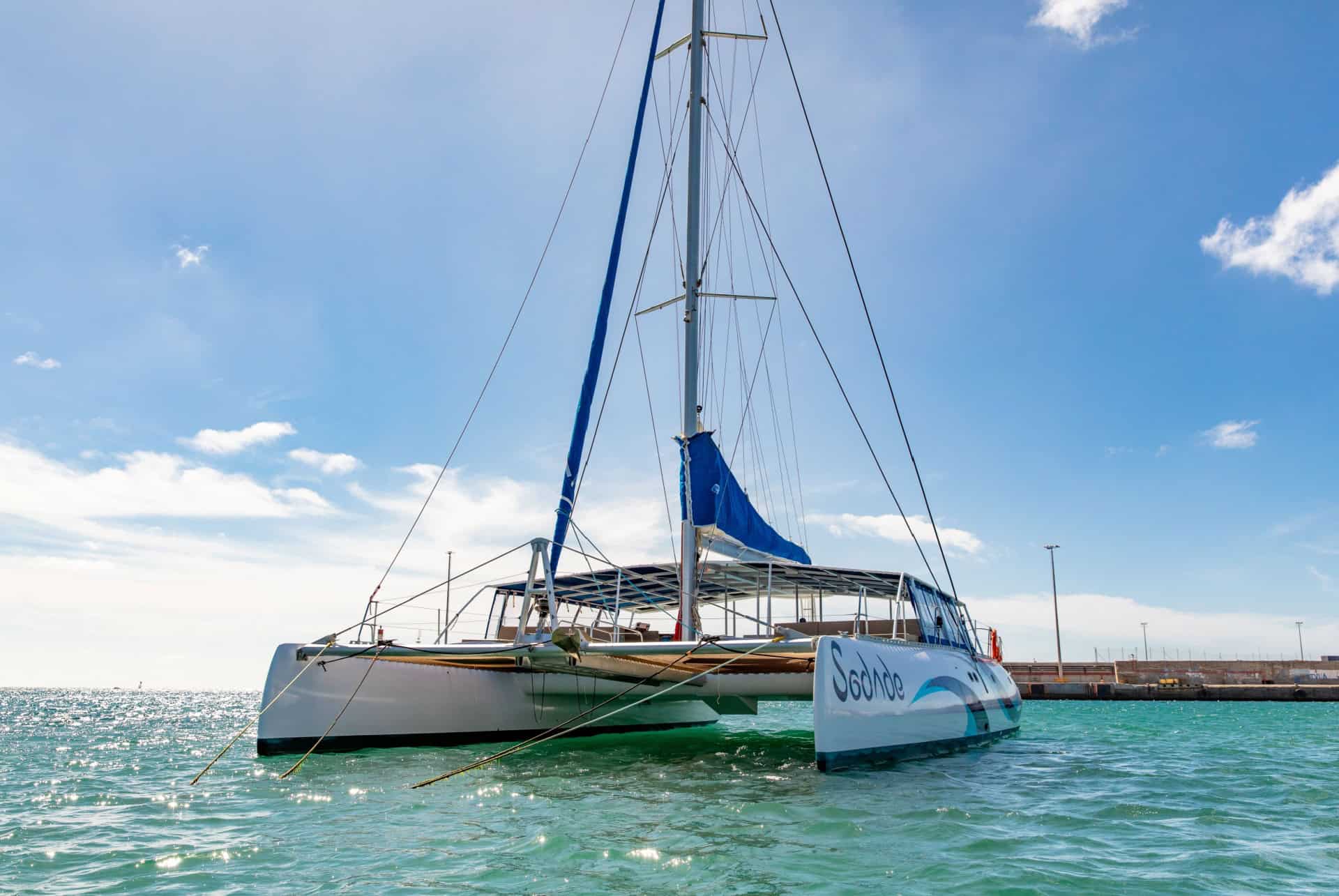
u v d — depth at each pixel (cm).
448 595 919
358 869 409
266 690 826
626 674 911
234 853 445
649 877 393
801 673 861
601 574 1077
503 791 647
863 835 486
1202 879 404
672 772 761
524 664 942
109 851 454
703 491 902
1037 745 1141
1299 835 517
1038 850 459
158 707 5447
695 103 1028
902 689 813
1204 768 884
